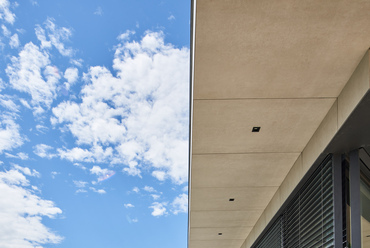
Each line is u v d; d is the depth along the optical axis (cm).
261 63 453
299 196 713
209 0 367
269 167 728
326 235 565
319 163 592
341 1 364
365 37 407
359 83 439
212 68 463
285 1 366
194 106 542
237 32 406
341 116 491
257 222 1068
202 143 644
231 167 731
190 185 838
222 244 1328
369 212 538
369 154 538
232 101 529
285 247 812
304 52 433
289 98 517
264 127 590
